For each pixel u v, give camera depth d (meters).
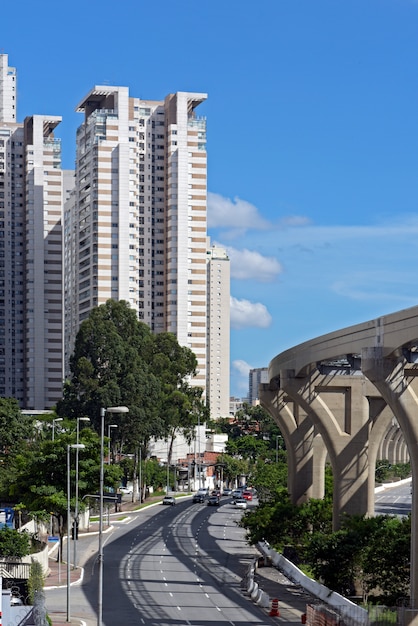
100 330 167.62
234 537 120.50
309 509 95.31
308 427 115.56
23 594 68.38
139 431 165.00
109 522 131.62
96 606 69.88
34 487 92.69
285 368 95.06
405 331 61.47
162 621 64.38
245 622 64.75
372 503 88.88
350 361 80.12
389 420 89.06
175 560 97.69
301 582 82.38
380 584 67.06
